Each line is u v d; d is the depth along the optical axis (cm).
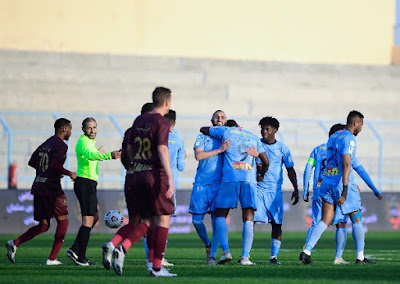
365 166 9306
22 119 8881
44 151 3269
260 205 3462
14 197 6138
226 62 10288
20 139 8631
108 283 2336
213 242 3384
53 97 9538
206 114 9731
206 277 2559
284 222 6800
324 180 3284
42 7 10250
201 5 10819
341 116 9969
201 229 3419
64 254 4050
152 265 2670
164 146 2467
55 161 3231
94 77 9738
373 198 7044
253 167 3316
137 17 10600
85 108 9581
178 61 10175
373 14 11450
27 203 6175
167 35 10700
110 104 9656
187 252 4394
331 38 11256
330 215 3281
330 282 2425
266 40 11019
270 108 9825
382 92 10469
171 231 6438
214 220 3394
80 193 3353
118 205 6319
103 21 10469
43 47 10231
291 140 9300
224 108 9775
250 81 10112
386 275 2703
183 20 10769
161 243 2558
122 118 9131
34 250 4325
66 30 10331
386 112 10138
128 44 10544
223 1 10894
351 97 10356
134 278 2483
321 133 9469
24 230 6150
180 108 9712
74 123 9112
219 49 10856
